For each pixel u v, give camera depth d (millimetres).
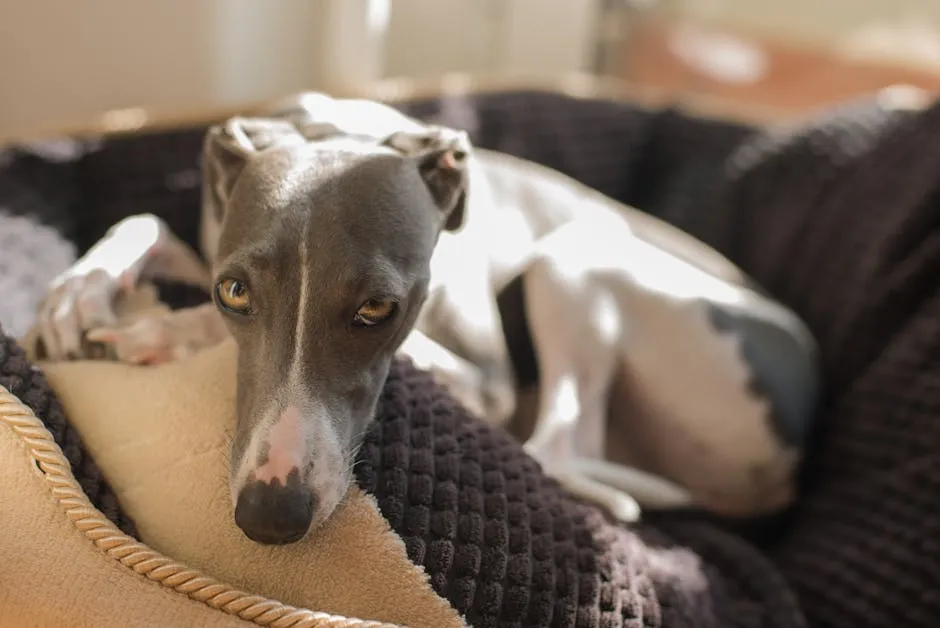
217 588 454
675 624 534
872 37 1146
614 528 561
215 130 564
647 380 712
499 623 486
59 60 817
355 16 857
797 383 721
